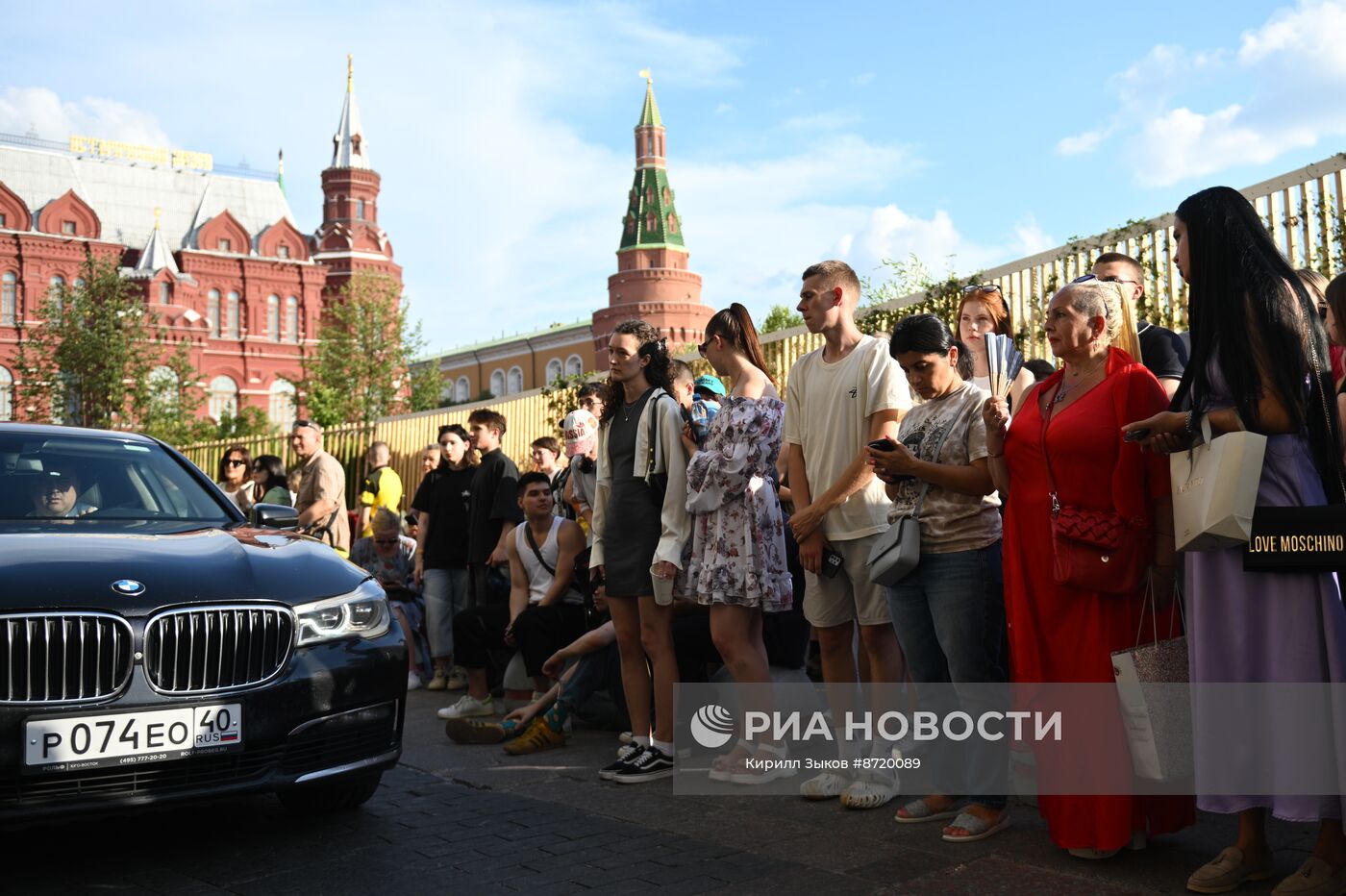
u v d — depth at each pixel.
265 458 9.66
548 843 3.84
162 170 71.25
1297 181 6.93
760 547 4.58
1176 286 7.54
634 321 5.03
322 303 74.12
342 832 4.04
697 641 5.52
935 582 3.85
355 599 4.08
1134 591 3.33
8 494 4.36
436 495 8.13
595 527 5.23
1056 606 3.41
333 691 3.85
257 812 4.34
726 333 4.88
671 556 4.70
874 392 4.28
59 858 3.73
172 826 4.14
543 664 5.92
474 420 7.59
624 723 6.10
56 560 3.63
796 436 4.59
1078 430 3.35
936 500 3.86
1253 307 3.00
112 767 3.41
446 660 8.06
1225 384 3.05
